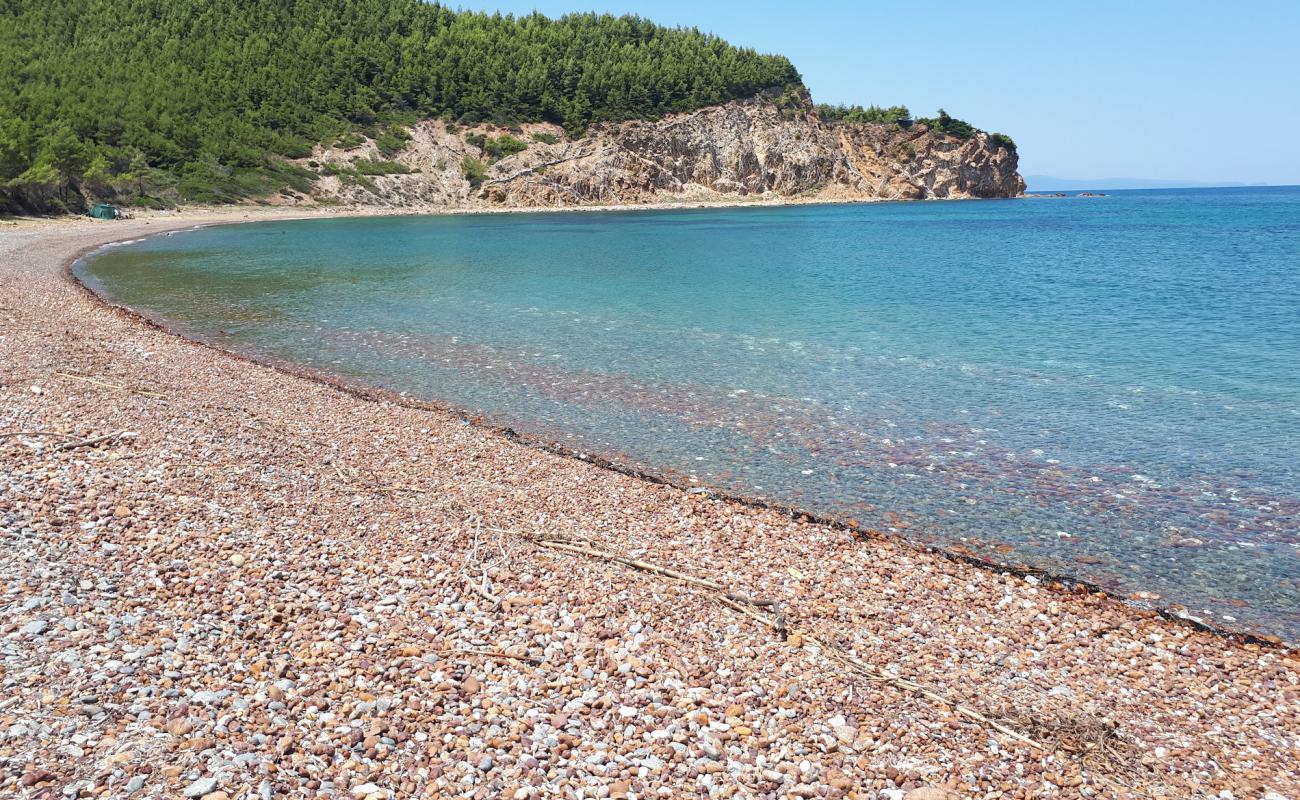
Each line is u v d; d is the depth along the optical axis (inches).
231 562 362.9
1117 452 620.7
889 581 422.0
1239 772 282.2
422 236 2945.4
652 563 422.3
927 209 5516.7
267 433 589.9
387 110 5344.5
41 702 248.8
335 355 944.3
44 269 1594.5
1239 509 518.6
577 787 241.3
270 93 4904.0
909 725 291.6
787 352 979.9
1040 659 354.9
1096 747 289.0
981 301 1375.5
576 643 327.0
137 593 327.0
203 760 233.0
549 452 613.0
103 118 3831.2
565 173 5398.6
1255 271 1711.4
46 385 656.4
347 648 305.7
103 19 5088.6
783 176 6279.5
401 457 576.1
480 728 265.3
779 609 376.5
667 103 6038.4
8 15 4948.3
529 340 1047.6
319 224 3619.6
